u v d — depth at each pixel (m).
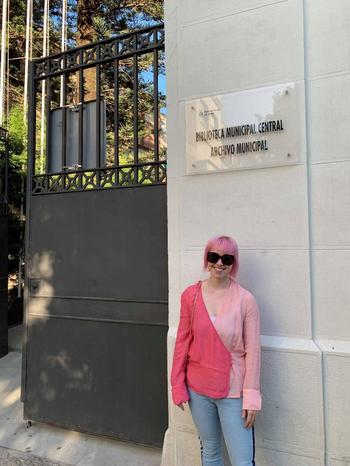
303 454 2.36
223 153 2.61
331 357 2.32
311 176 2.42
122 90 9.39
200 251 2.67
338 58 2.38
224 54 2.64
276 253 2.47
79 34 9.92
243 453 2.06
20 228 7.69
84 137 3.57
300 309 2.41
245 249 2.54
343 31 2.38
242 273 2.54
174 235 2.77
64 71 3.61
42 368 3.55
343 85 2.37
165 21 2.85
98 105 3.45
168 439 2.72
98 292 3.35
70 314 3.45
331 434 2.32
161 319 3.12
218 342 2.12
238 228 2.57
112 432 3.23
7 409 3.93
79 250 3.45
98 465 3.00
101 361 3.31
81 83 3.54
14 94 11.73
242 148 2.56
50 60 3.70
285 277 2.45
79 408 3.37
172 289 2.76
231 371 2.12
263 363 2.45
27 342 3.63
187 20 2.76
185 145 2.74
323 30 2.42
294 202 2.44
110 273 3.32
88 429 3.32
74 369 3.41
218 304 2.17
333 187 2.38
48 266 3.58
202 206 2.68
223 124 2.62
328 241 2.38
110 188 3.35
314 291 2.41
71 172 3.51
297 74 2.45
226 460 2.54
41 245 3.62
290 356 2.39
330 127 2.39
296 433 2.38
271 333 2.47
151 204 3.20
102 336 3.32
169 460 2.71
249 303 2.15
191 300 2.23
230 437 2.09
